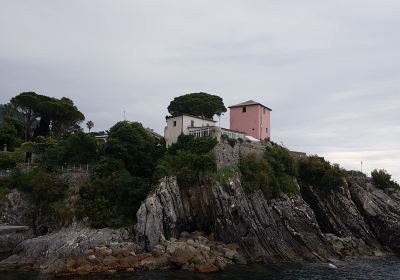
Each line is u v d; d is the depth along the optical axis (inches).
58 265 1807.3
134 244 2090.3
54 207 2477.9
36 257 1982.0
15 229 2367.1
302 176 3142.2
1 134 3339.1
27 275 1710.1
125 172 2551.7
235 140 2778.1
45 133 3779.5
